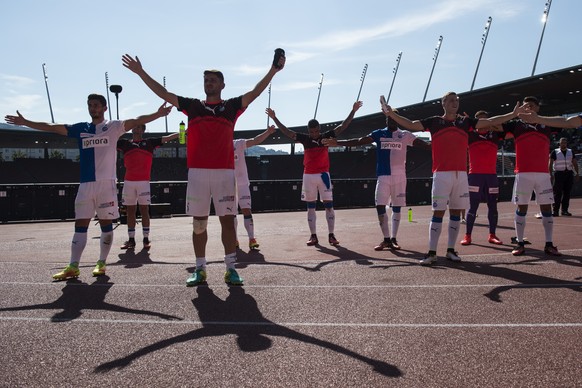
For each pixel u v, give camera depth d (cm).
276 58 465
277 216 1773
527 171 644
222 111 481
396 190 751
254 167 6488
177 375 246
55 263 642
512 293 420
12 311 380
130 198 805
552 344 287
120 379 242
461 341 294
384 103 610
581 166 2719
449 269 546
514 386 228
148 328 331
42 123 537
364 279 493
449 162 595
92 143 541
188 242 912
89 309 385
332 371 249
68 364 264
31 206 1862
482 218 1320
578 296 407
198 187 480
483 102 4103
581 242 769
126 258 693
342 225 1238
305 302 399
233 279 474
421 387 228
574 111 4466
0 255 749
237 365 259
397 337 304
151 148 819
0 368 259
